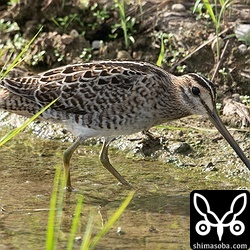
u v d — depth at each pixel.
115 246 11.28
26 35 16.94
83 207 12.63
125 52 16.36
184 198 12.95
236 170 13.95
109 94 13.03
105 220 12.17
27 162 14.27
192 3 16.86
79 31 16.80
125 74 13.09
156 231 11.78
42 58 16.56
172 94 13.29
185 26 16.33
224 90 15.56
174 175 13.86
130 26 16.45
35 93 13.18
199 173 13.95
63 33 16.78
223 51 15.77
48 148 14.91
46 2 16.88
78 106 13.12
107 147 13.48
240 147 14.36
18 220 12.09
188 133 14.86
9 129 15.60
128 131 13.33
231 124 14.88
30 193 13.05
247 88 15.52
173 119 13.49
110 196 13.05
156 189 13.30
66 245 11.33
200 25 16.31
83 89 13.07
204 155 14.38
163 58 15.91
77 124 13.27
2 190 13.12
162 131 14.95
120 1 16.80
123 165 14.23
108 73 13.09
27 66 16.66
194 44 16.11
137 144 14.68
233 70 15.62
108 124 13.15
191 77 13.25
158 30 16.41
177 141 14.69
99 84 13.05
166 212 12.46
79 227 11.91
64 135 15.29
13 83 13.27
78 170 14.02
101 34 16.78
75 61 16.38
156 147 14.66
